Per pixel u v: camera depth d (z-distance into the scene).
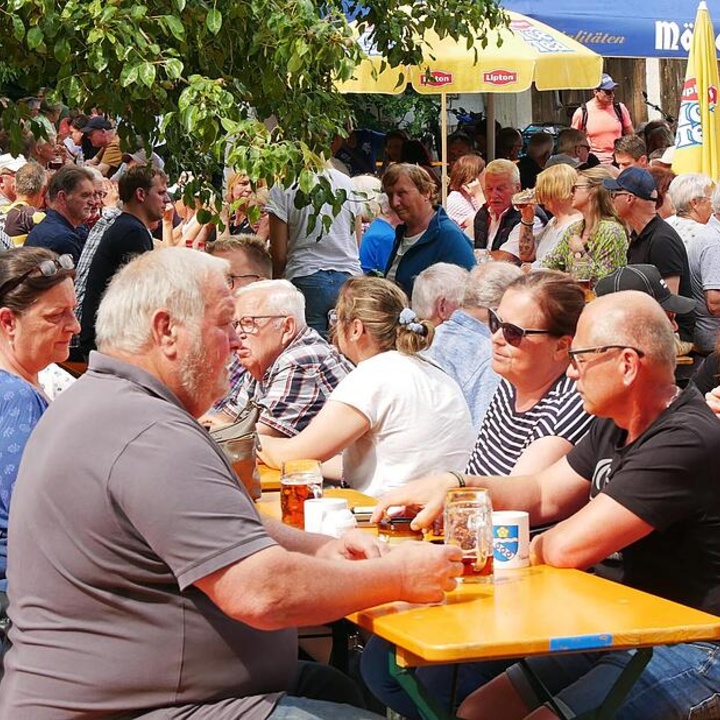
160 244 11.80
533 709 4.60
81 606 3.90
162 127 7.25
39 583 3.95
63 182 10.70
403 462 6.06
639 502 4.47
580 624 3.79
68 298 5.57
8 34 7.01
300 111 7.66
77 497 3.87
